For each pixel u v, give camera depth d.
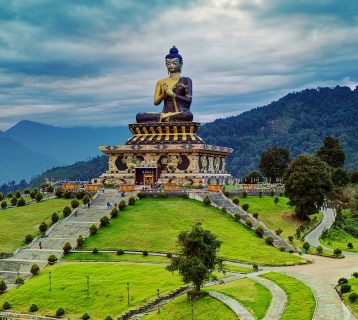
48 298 95.94
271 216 147.12
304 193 144.75
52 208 150.25
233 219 138.00
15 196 160.88
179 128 184.62
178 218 136.00
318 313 72.12
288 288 85.56
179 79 192.38
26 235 129.00
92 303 92.50
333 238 138.38
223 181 190.12
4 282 103.62
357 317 69.00
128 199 148.50
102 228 131.25
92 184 170.88
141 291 93.69
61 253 119.25
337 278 90.38
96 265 110.75
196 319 77.38
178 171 176.75
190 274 83.12
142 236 125.44
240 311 76.25
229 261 108.94
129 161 182.38
